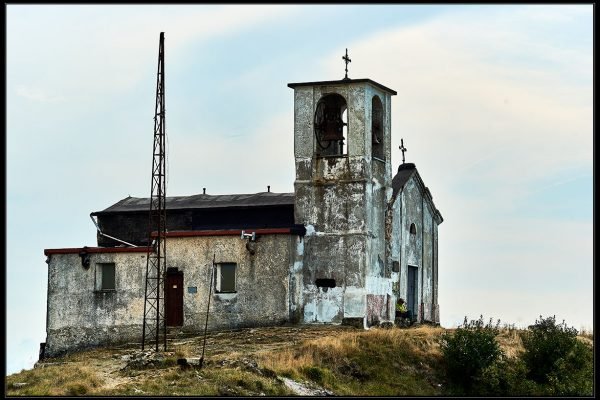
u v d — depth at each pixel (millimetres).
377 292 94688
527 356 83875
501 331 90000
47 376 72500
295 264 93438
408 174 101312
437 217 107625
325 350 78938
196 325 93938
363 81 94500
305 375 74688
